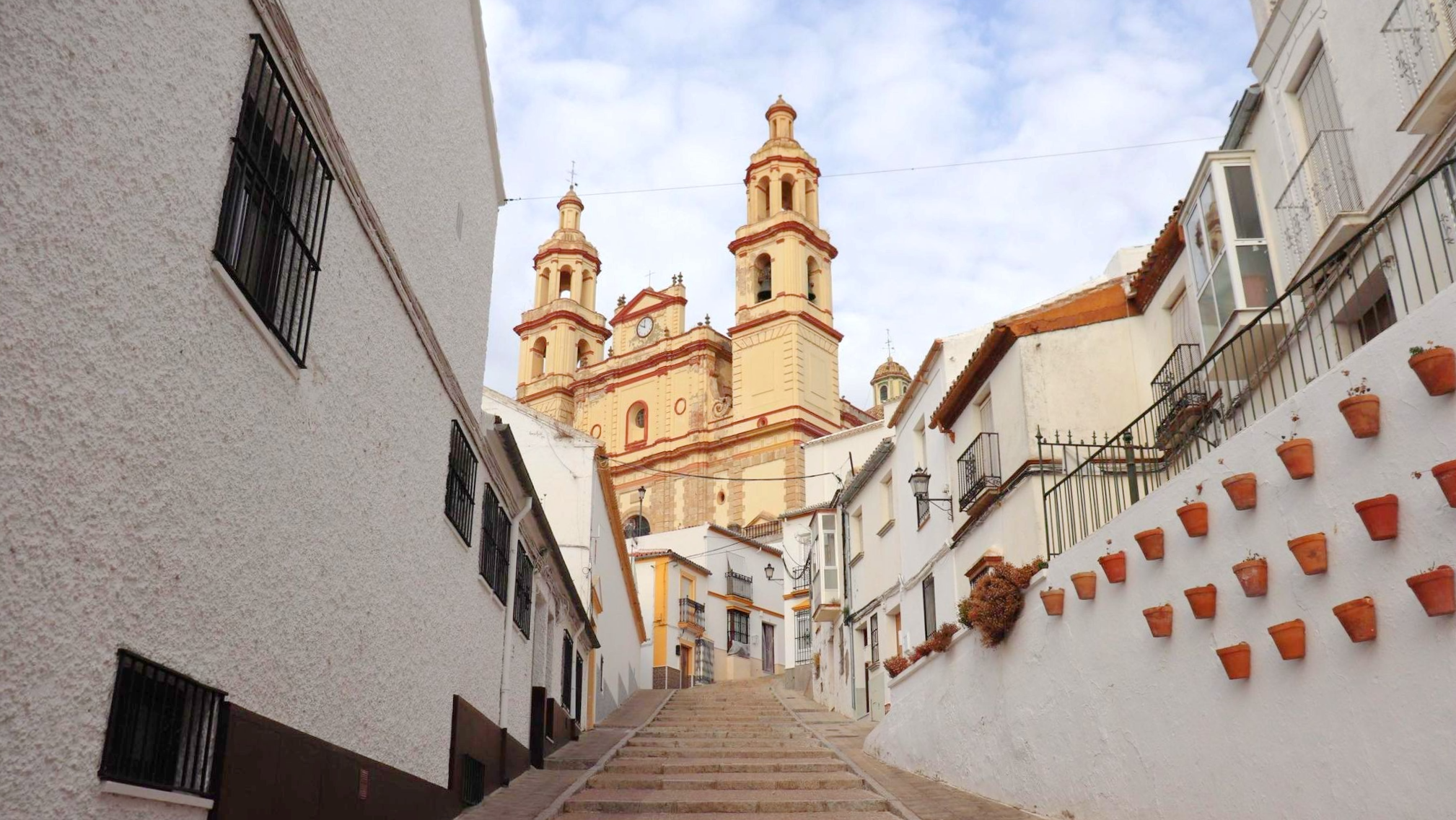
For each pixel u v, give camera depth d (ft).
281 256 17.29
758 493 161.17
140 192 12.82
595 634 67.77
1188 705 25.11
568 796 36.24
